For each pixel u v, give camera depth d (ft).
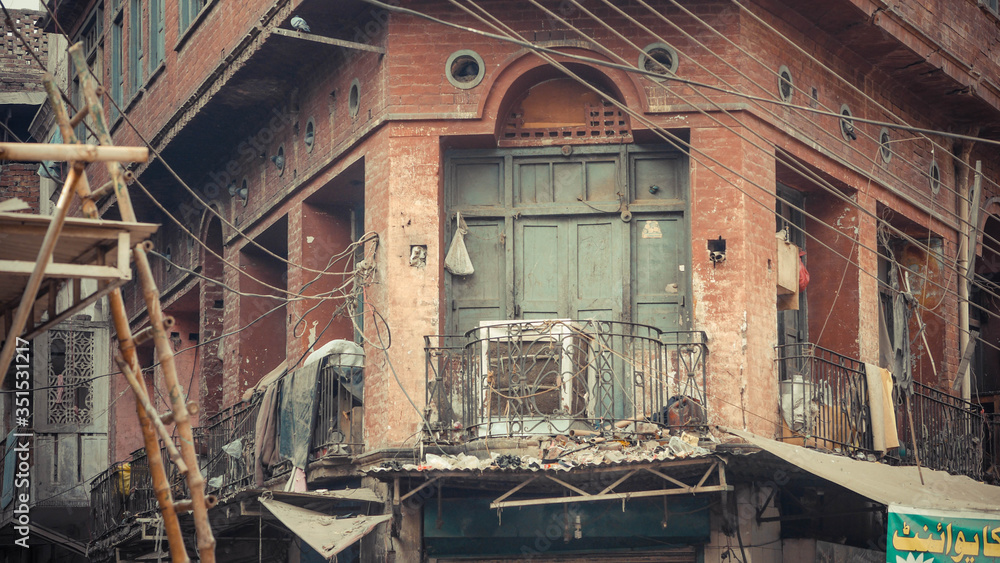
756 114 40.52
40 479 68.44
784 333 43.73
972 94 49.44
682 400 37.14
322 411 41.09
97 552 56.80
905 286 51.06
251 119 50.96
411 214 40.60
